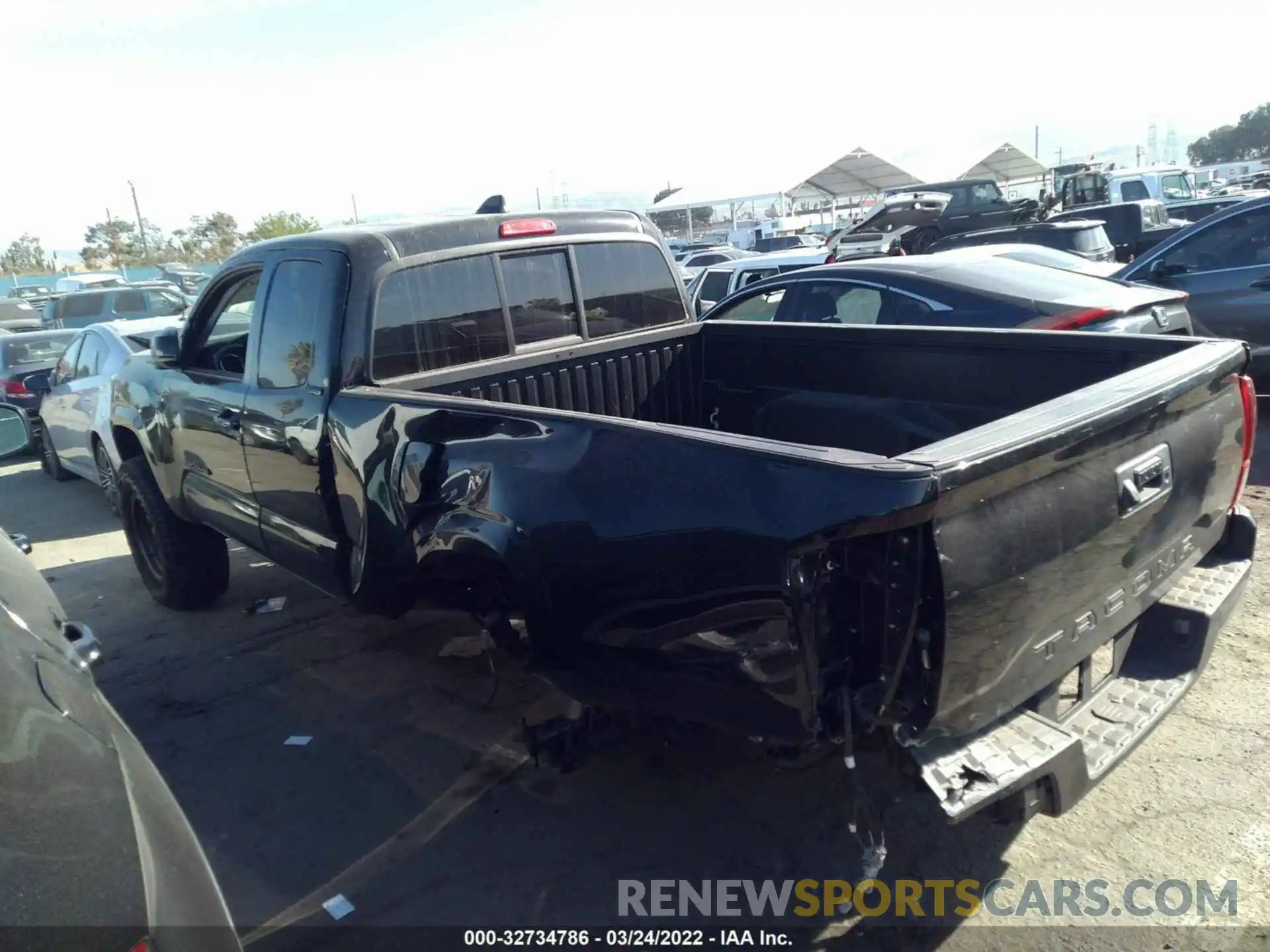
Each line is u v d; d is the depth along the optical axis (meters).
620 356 4.64
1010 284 6.73
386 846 3.39
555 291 4.45
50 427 9.40
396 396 3.36
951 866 3.11
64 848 1.51
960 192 24.77
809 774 3.61
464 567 3.21
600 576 2.64
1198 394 2.93
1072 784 2.49
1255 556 5.32
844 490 2.14
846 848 3.23
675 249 31.78
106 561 6.98
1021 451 2.25
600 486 2.62
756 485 2.30
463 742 4.05
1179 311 7.05
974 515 2.22
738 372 4.80
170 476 5.10
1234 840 3.12
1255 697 3.94
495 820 3.50
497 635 3.41
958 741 2.43
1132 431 2.65
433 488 3.13
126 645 5.27
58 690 2.01
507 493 2.85
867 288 7.12
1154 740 3.71
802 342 4.49
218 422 4.44
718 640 2.45
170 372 4.94
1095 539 2.56
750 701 2.42
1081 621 2.64
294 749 4.07
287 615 5.56
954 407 3.98
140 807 1.75
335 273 3.77
